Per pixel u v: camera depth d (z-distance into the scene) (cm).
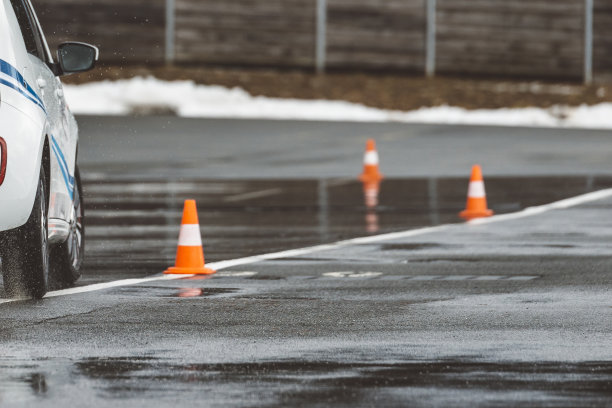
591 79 13225
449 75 12975
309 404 2134
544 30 13112
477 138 9719
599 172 7538
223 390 2238
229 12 12438
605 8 13212
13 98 2962
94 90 11712
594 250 4366
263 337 2748
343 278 3700
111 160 8219
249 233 4872
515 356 2534
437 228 5047
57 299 3269
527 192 6456
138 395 2198
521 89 12862
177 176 7344
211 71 12356
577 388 2255
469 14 12962
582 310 3116
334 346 2644
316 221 5297
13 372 2381
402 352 2577
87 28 12062
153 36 12238
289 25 12581
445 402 2150
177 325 2894
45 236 3188
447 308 3148
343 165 7975
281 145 9169
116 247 4459
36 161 3003
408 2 12838
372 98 12188
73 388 2250
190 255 3812
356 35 12731
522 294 3388
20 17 3325
